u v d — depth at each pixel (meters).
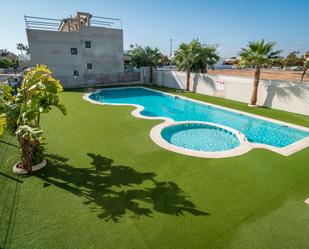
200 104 20.56
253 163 8.86
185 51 25.39
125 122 14.27
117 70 36.22
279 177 7.83
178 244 4.92
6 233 5.15
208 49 27.11
